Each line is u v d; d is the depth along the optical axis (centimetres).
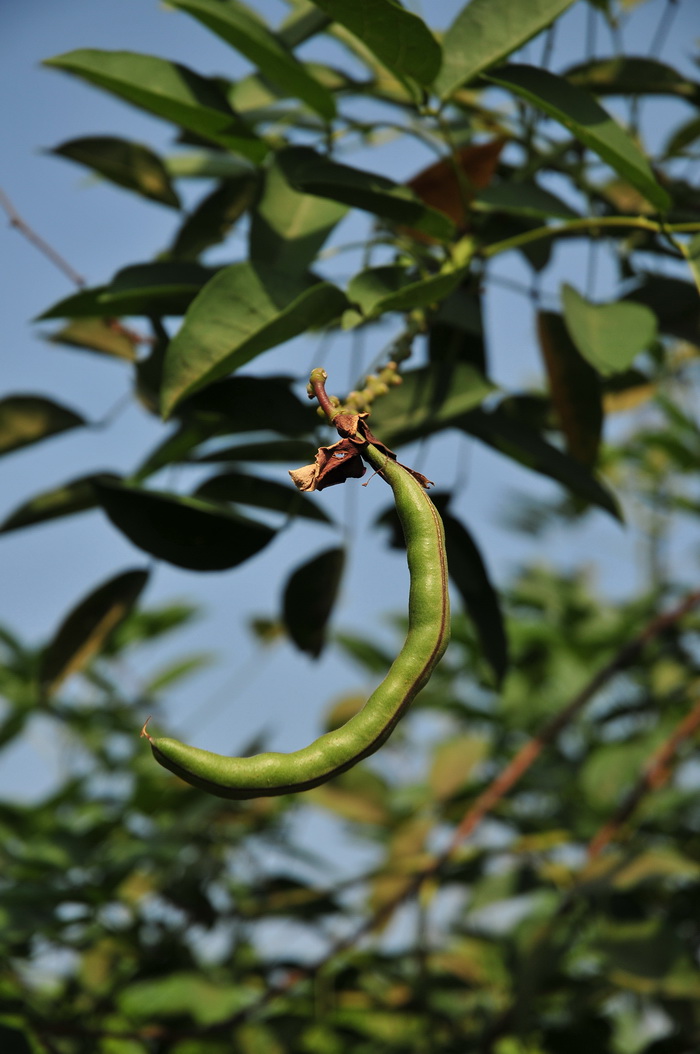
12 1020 140
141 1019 154
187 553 133
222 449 138
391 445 138
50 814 165
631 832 165
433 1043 157
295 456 138
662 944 151
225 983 158
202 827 163
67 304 134
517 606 220
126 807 158
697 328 143
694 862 158
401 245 136
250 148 135
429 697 195
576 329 133
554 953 153
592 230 144
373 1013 161
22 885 148
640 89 146
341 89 146
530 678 200
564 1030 159
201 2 130
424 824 162
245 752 166
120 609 143
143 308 135
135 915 157
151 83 133
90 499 142
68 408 141
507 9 133
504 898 158
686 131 152
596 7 146
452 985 162
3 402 140
